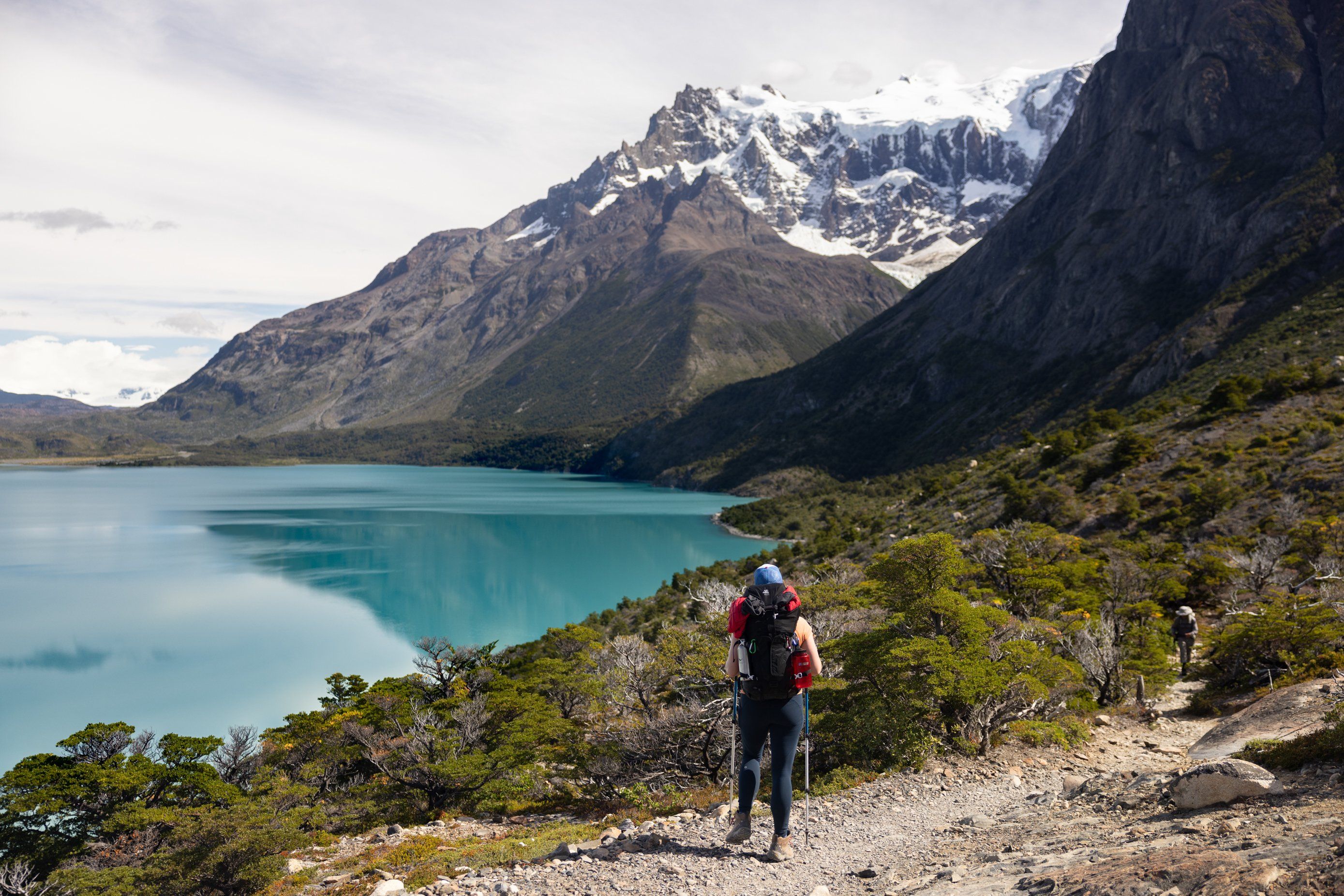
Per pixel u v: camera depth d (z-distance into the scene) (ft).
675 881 27.25
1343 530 148.36
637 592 388.78
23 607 350.23
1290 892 15.61
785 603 27.55
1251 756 32.73
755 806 40.40
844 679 59.57
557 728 103.09
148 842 91.86
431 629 313.32
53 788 98.07
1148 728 60.39
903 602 59.93
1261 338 485.15
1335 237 578.66
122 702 225.15
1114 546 185.68
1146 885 18.02
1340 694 44.34
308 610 347.15
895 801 39.83
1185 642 89.25
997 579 109.91
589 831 45.09
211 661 266.77
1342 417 254.27
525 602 366.43
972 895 21.79
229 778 119.03
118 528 645.10
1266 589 127.95
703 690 81.20
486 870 33.86
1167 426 328.29
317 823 89.30
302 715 133.28
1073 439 349.00
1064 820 29.32
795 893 25.43
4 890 72.08
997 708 52.90
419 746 102.27
